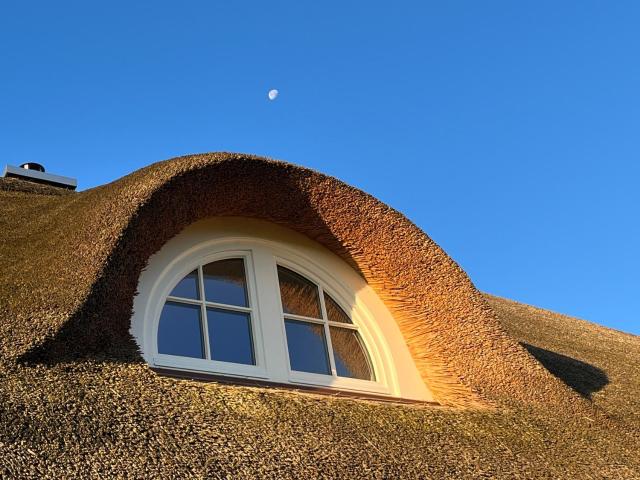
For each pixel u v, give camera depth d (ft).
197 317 14.10
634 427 15.15
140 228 12.58
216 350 13.91
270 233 16.40
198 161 14.21
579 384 17.51
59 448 8.19
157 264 13.82
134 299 12.86
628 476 12.57
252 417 10.34
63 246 12.37
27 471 7.71
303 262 16.49
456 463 11.19
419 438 11.58
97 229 12.35
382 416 11.95
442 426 12.35
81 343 10.18
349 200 16.47
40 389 9.02
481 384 14.52
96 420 8.86
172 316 13.74
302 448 9.96
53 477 7.80
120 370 10.16
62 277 11.28
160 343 13.09
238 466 9.06
